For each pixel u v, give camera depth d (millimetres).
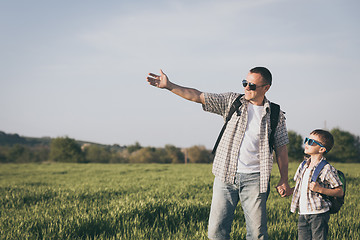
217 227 3566
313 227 3660
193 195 8922
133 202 6379
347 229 5043
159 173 23188
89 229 4852
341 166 28797
